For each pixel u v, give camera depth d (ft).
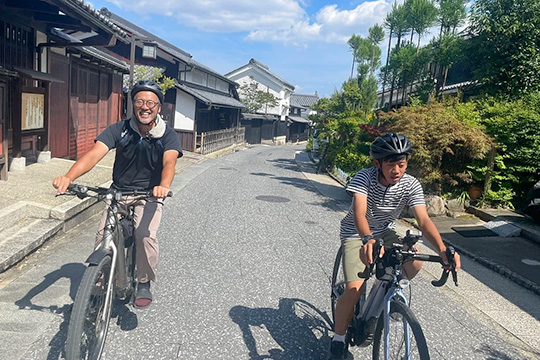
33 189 20.95
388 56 53.06
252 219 24.62
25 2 22.95
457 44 40.14
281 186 39.99
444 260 7.50
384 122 37.60
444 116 29.01
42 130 28.09
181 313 11.78
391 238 8.92
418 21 46.57
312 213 28.19
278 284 14.60
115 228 8.96
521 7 34.22
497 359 10.78
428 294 15.05
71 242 17.02
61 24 27.12
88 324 8.11
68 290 12.55
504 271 18.04
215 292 13.48
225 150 81.97
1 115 21.52
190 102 68.59
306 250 19.11
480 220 27.50
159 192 8.47
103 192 8.62
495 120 30.32
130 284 10.12
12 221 16.51
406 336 7.09
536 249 21.57
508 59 34.47
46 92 28.07
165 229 20.86
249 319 11.75
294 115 172.24
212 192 33.01
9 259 13.44
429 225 8.20
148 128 9.82
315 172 57.93
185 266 15.74
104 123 44.14
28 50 26.76
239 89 138.92
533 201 25.93
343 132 52.54
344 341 9.20
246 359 9.72
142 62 54.95
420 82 48.26
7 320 10.52
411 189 8.63
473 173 29.96
